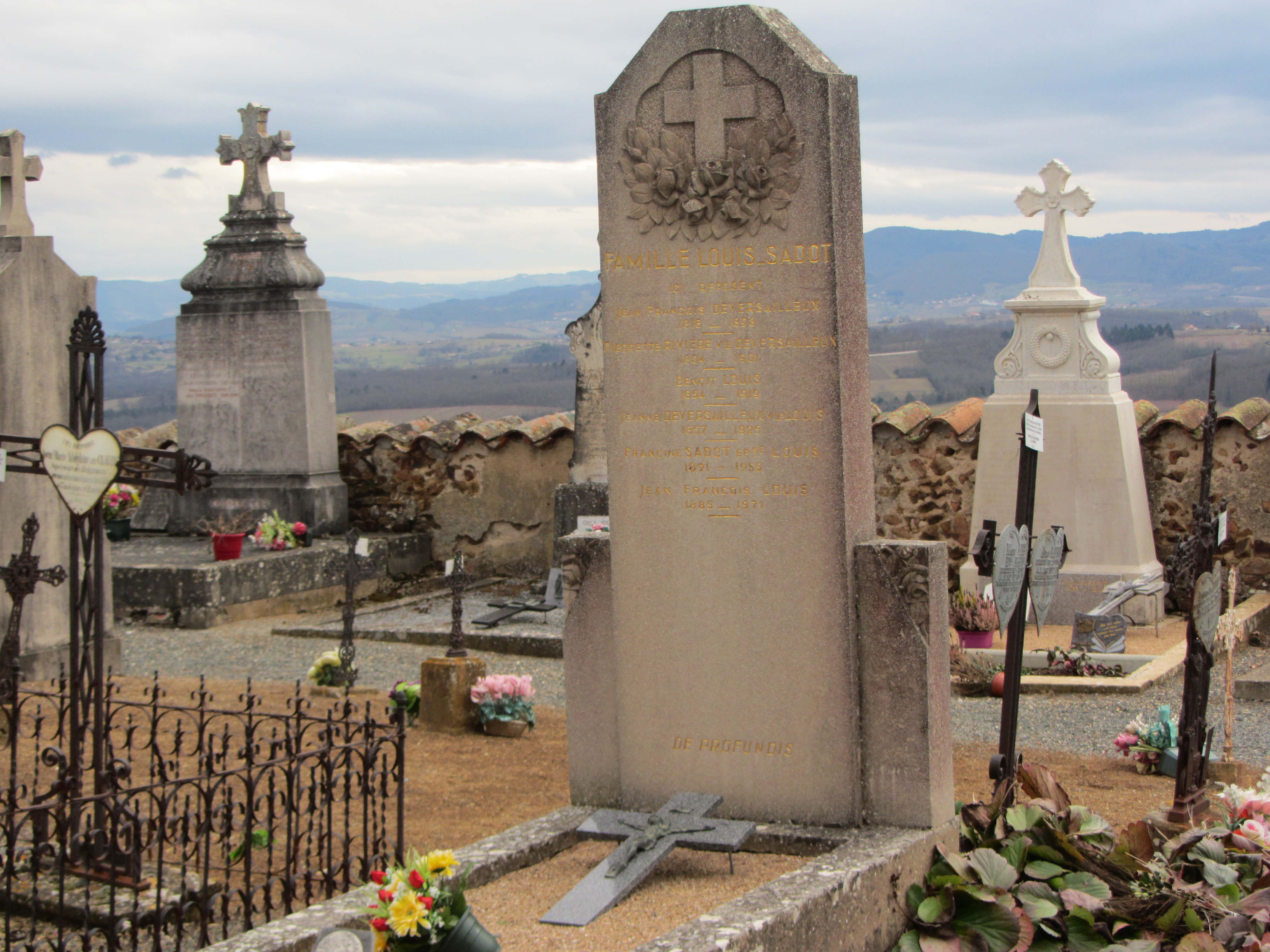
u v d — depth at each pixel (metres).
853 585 5.51
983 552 5.74
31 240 8.87
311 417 14.71
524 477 15.23
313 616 13.21
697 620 5.79
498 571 15.44
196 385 15.02
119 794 5.05
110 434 5.33
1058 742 8.28
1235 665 10.37
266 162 14.91
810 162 5.42
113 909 4.70
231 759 7.26
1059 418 11.98
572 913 4.68
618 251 5.82
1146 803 6.70
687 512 5.78
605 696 6.05
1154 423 12.60
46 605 8.99
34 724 7.79
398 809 5.29
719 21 5.54
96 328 5.44
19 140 9.02
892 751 5.49
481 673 8.29
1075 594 11.86
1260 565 12.18
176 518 15.12
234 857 5.64
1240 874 5.08
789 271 5.50
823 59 5.66
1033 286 12.08
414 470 15.72
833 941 4.64
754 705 5.70
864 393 5.71
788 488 5.58
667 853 5.19
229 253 14.84
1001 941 4.72
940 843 5.40
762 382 5.60
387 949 4.02
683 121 5.62
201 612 12.45
